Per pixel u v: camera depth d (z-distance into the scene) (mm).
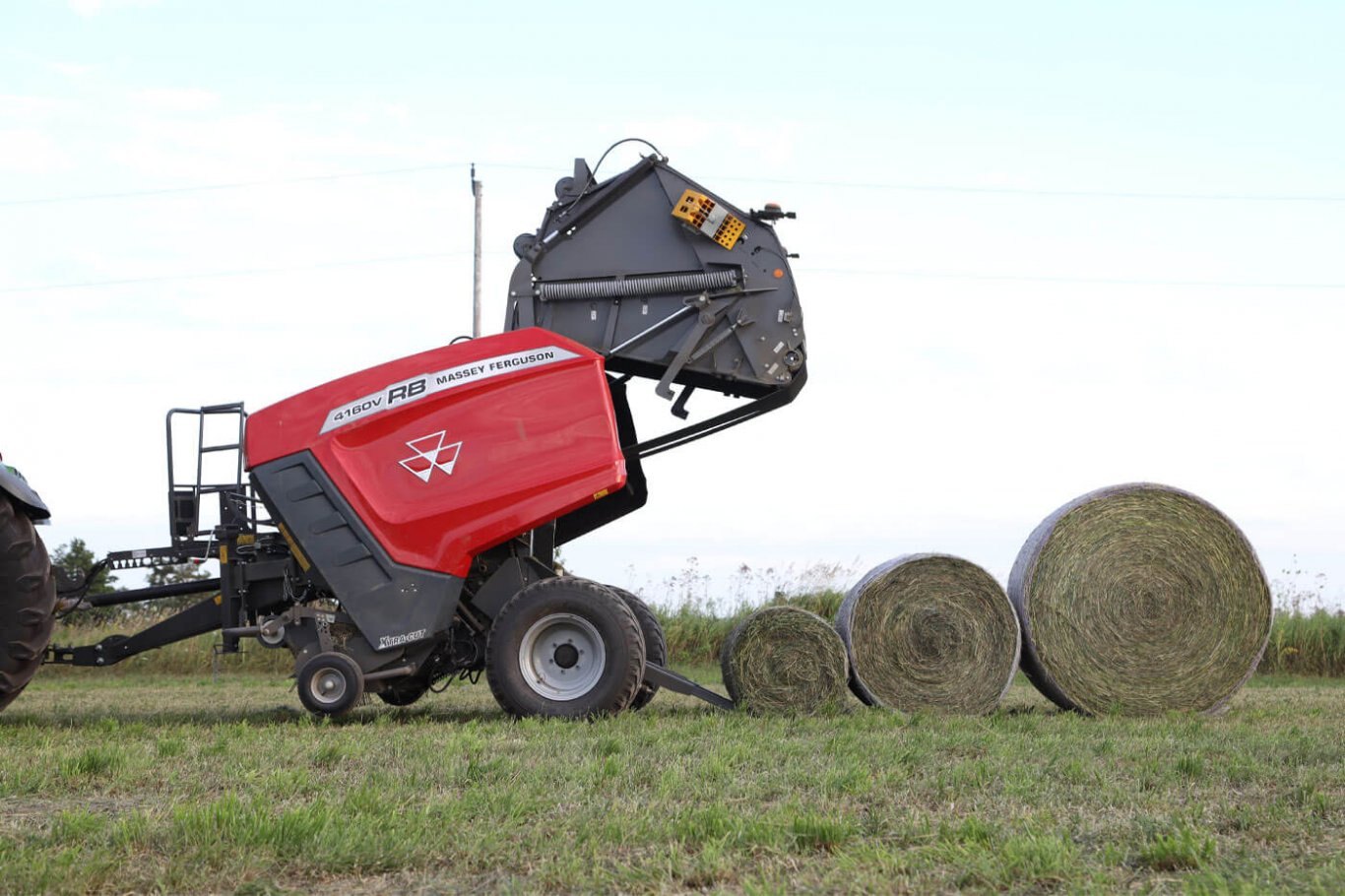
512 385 7918
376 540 7754
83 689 11898
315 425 7898
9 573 7605
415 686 8789
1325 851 3848
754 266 8531
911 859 3719
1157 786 5016
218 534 8383
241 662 15102
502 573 8141
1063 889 3439
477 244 29781
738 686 8094
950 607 8602
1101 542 8797
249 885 3502
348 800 4484
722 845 3826
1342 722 8102
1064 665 8734
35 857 3689
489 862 3750
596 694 7656
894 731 7012
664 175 8594
